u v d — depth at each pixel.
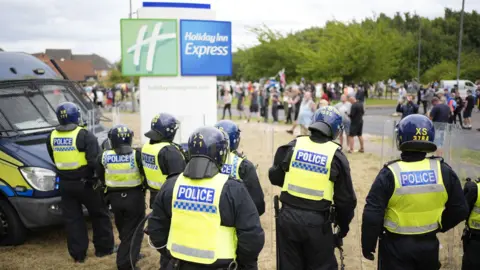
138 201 5.17
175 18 13.09
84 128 5.59
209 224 2.88
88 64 71.69
